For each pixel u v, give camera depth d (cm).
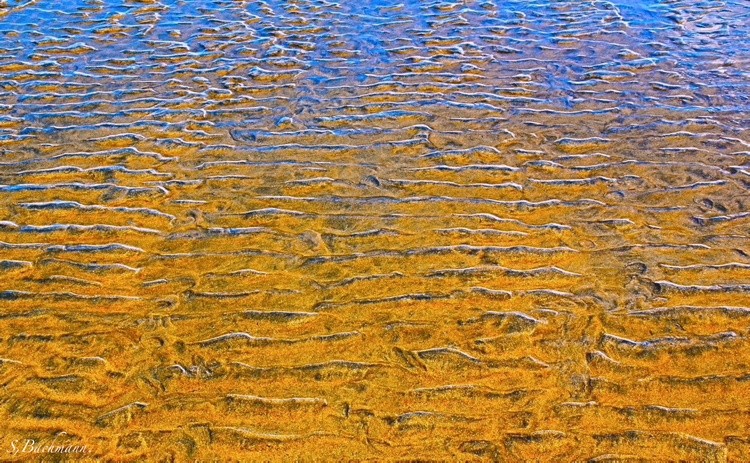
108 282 339
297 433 261
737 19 717
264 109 539
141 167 451
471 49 657
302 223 386
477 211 393
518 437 257
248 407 271
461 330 306
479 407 270
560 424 261
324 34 708
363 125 507
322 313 318
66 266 351
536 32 700
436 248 360
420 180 429
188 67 627
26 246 366
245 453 254
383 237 371
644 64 604
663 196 402
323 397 275
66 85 589
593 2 786
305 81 592
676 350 291
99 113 535
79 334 307
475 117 514
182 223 388
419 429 261
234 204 406
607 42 664
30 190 421
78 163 457
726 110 509
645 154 451
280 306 322
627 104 527
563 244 361
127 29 732
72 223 387
